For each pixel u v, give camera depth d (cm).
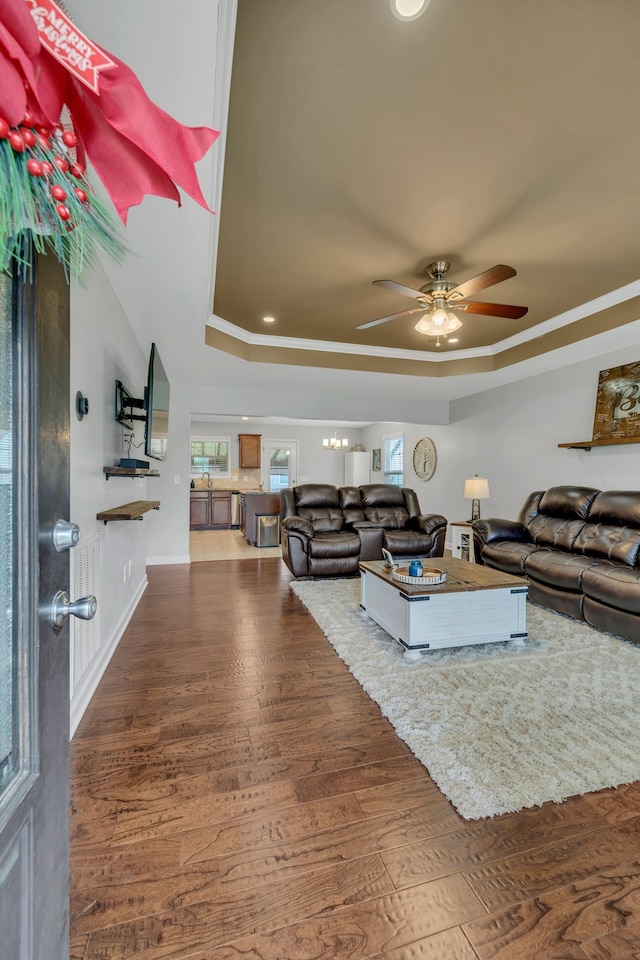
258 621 330
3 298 64
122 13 109
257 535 672
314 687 228
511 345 464
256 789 154
